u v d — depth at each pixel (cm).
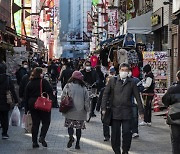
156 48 2845
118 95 1005
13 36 2709
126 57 2305
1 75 1258
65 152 1106
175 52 2323
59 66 3775
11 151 1112
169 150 1142
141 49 2558
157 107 1992
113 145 1023
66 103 1129
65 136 1347
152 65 2073
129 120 1010
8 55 2331
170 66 2366
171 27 2369
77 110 1136
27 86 1166
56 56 14462
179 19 2083
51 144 1214
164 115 1873
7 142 1239
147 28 2852
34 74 1173
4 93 1257
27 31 4509
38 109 1138
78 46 12344
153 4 2895
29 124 1210
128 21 2859
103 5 6234
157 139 1306
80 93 1141
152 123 1641
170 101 911
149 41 2934
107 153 1095
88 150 1135
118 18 4812
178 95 899
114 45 2720
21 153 1088
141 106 1007
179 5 1977
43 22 8006
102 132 1436
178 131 904
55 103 2178
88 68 1730
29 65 2619
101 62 2889
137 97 1009
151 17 2825
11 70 2303
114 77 1026
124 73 1009
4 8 3434
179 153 905
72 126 1138
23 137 1318
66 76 2062
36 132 1161
